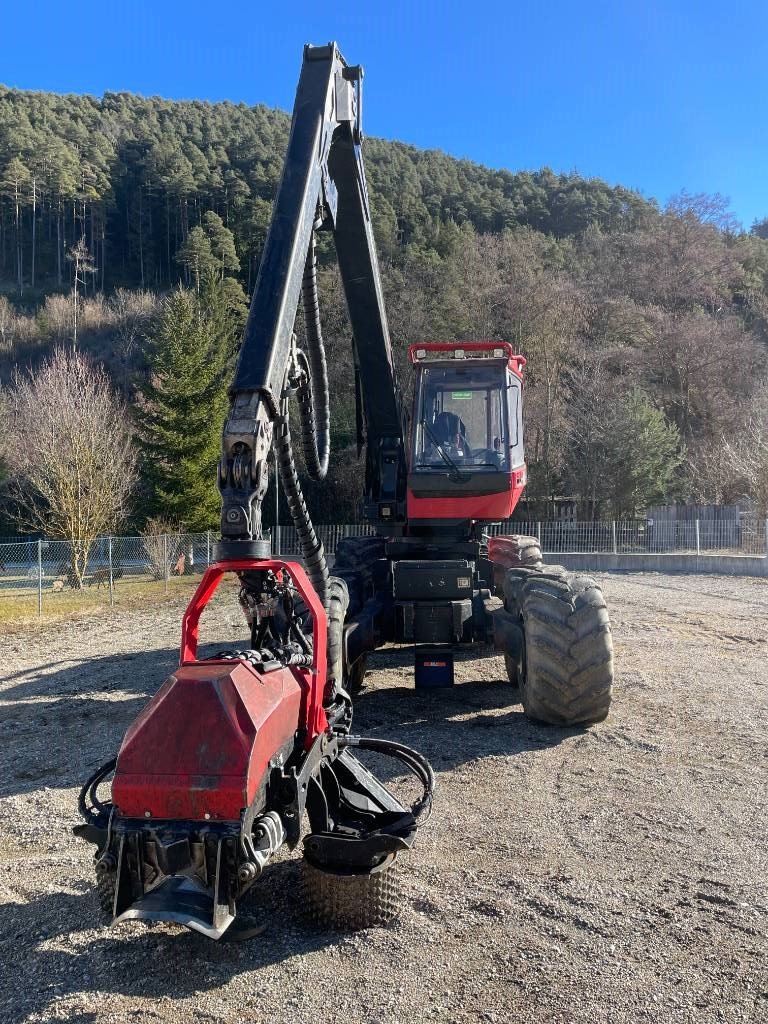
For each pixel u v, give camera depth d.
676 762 6.08
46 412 29.70
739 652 10.53
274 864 4.48
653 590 18.44
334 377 38.72
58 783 6.10
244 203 88.25
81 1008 3.21
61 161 99.19
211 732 3.16
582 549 25.00
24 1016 3.17
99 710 8.38
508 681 8.98
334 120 5.71
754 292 59.44
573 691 6.64
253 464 3.94
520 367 9.19
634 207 89.38
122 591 22.36
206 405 34.88
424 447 8.34
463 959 3.53
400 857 4.55
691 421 42.00
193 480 33.91
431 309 45.81
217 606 17.97
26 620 16.77
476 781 5.74
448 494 8.20
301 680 3.90
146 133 116.69
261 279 4.54
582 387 37.53
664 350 42.34
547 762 6.12
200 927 2.88
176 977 3.42
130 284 96.31
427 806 3.96
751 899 4.02
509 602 7.80
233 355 46.78
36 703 8.86
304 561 5.03
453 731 6.97
